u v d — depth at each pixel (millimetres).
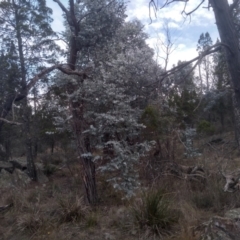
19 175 14414
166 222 7602
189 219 7594
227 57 6633
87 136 10016
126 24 11906
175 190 9742
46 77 11242
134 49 11062
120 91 9633
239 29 6992
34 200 10492
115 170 9562
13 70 12227
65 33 11391
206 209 8594
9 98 8734
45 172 16594
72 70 10031
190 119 11156
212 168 10656
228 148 12367
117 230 7887
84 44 11055
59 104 10484
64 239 7648
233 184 8812
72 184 12242
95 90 9602
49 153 20266
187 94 10289
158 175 10578
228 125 17688
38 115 14102
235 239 6051
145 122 10117
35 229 8148
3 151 20281
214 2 6629
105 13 11172
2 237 7992
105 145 9594
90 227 8164
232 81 6598
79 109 9953
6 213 9383
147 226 7598
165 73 6641
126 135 9703
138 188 9258
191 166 11023
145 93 8609
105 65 10570
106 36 11414
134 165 10812
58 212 8906
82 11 11320
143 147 9695
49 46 13484
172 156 11250
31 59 12852
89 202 9836
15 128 17375
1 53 13461
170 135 10891
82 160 10055
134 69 9562
